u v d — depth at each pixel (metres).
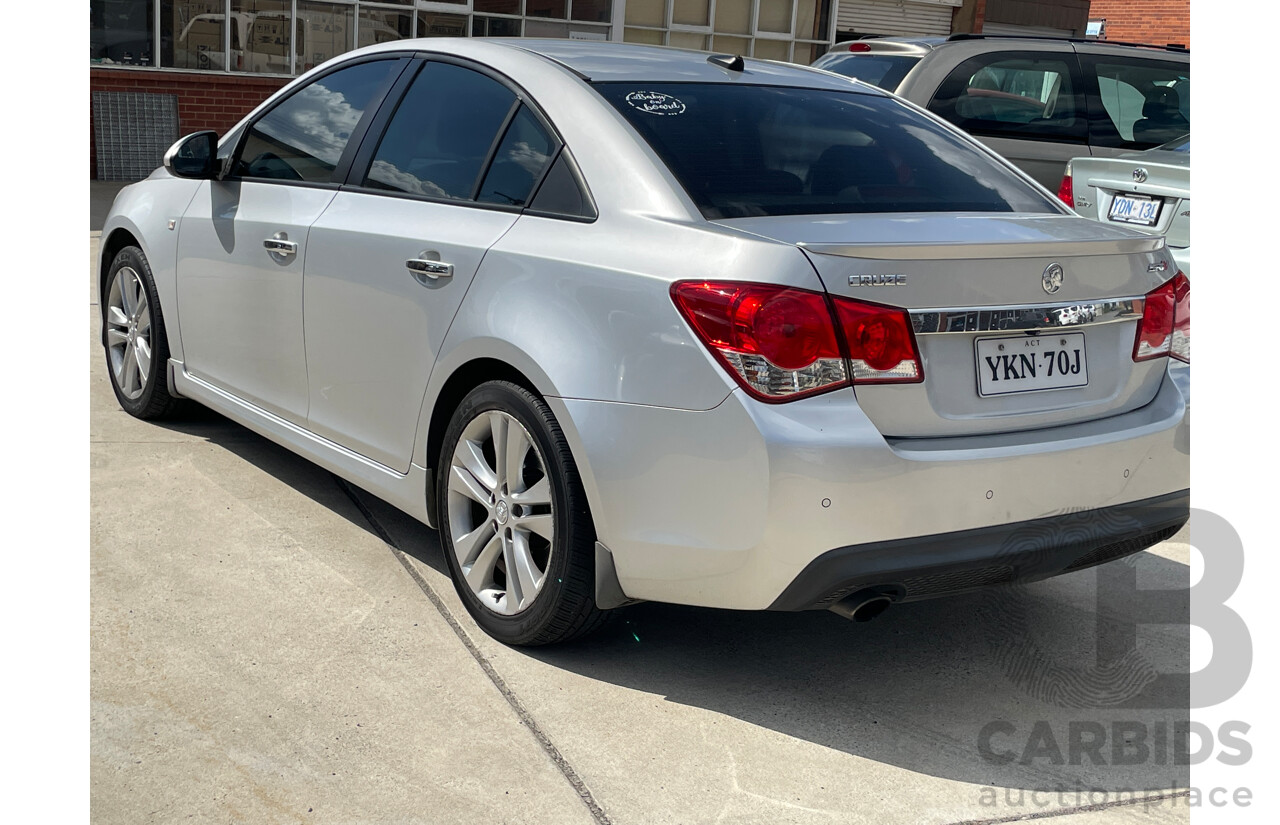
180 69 12.81
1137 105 7.60
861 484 2.52
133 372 4.84
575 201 3.00
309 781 2.46
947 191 3.18
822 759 2.69
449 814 2.38
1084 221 3.15
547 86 3.22
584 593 2.92
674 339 2.64
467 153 3.37
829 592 2.58
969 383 2.69
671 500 2.68
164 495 4.00
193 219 4.33
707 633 3.29
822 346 2.53
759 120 3.23
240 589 3.33
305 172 3.93
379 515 3.97
